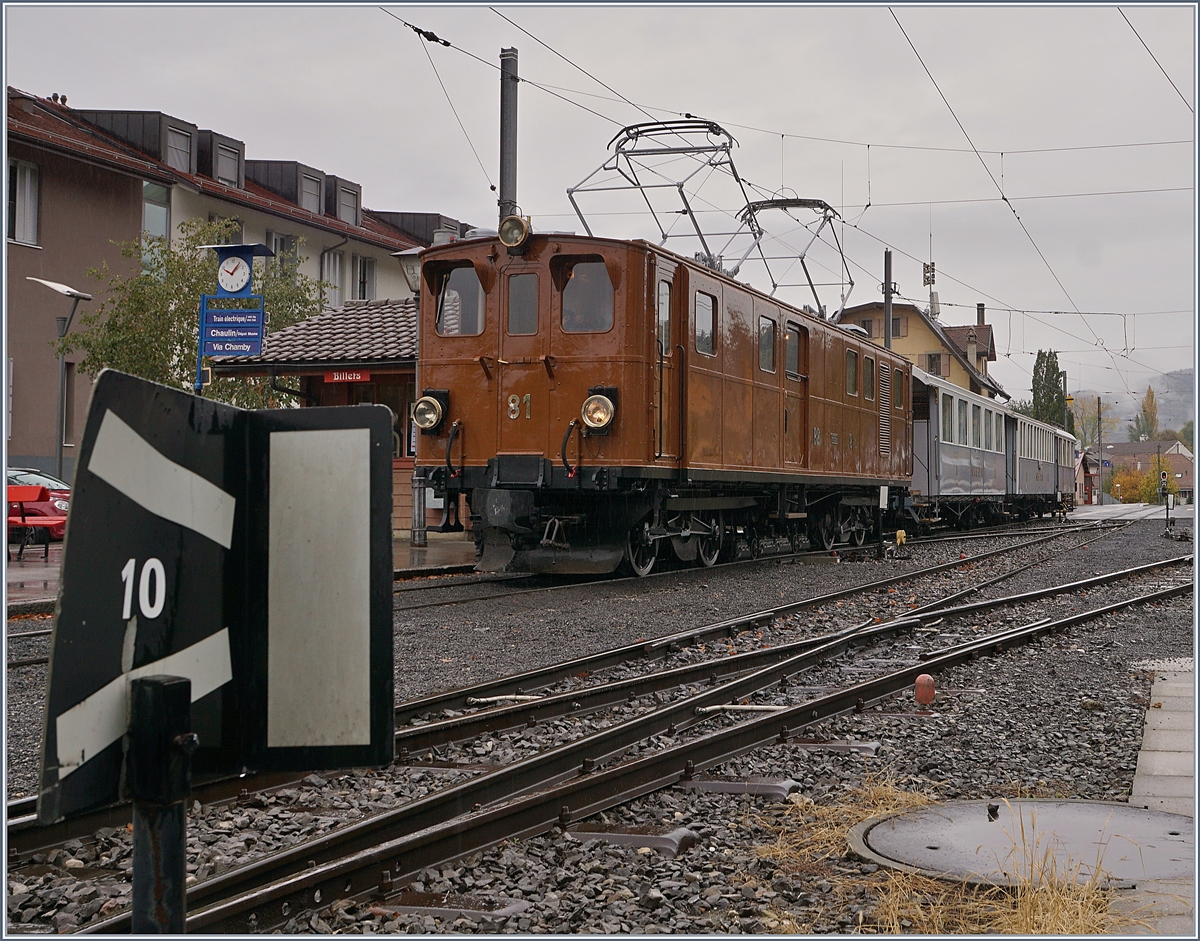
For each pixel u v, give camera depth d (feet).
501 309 45.14
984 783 18.57
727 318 50.75
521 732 21.70
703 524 54.08
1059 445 153.79
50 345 85.25
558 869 13.82
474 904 12.59
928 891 13.03
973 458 102.47
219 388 80.02
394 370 70.18
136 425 6.49
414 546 65.77
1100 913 12.18
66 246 94.07
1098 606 44.60
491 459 45.06
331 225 124.77
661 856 14.55
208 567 7.11
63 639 5.98
